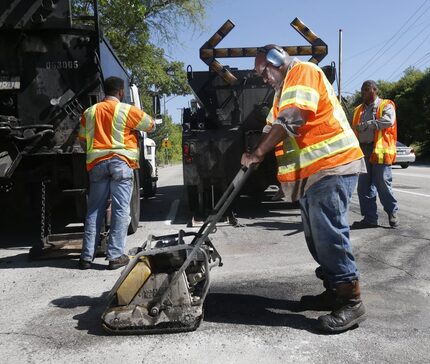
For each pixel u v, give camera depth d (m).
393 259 5.16
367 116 6.79
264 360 2.97
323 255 3.36
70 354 3.15
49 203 6.12
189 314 3.37
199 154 8.07
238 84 8.62
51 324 3.67
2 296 4.41
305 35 8.51
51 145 6.11
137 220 7.62
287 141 3.40
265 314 3.71
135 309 3.40
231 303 3.96
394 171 20.70
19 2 5.96
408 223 7.23
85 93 6.15
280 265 5.10
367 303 3.87
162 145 41.50
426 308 3.74
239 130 8.07
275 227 7.38
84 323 3.67
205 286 3.53
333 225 3.31
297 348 3.12
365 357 2.97
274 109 3.55
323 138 3.28
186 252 3.53
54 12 5.98
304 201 3.41
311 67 3.32
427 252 5.42
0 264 5.60
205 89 8.74
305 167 3.31
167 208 10.40
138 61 18.98
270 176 8.51
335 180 3.27
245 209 9.44
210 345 3.20
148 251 3.47
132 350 3.17
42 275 5.08
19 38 6.07
